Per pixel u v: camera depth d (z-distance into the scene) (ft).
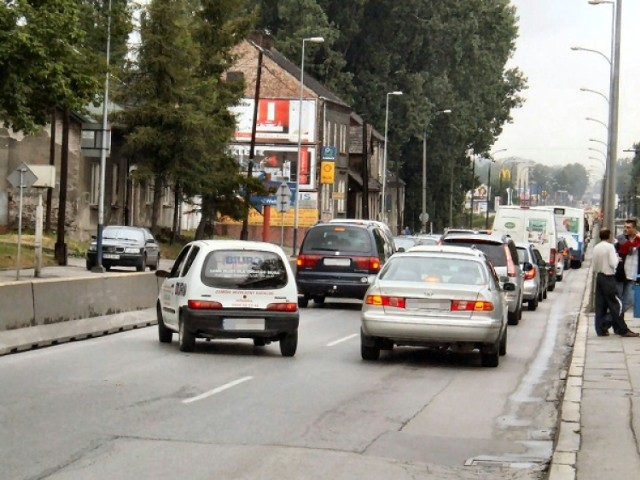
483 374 67.36
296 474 36.32
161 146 213.87
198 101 215.10
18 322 73.67
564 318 120.16
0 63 123.75
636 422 45.78
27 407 48.96
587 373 63.82
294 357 72.84
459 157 398.01
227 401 52.16
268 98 307.17
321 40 252.01
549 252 183.32
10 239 191.11
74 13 131.54
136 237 175.11
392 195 404.57
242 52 310.65
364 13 361.92
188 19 225.76
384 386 59.93
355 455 40.04
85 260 188.24
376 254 113.91
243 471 36.47
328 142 326.24
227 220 282.56
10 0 127.95
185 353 72.74
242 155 303.07
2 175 211.00
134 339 81.87
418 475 37.06
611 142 120.67
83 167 227.81
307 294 116.16
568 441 41.32
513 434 45.98
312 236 115.34
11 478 34.65
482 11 371.56
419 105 352.08
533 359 77.25
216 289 71.61
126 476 35.24
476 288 68.69
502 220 186.19
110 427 44.19
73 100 132.98
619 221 503.61
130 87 212.23
